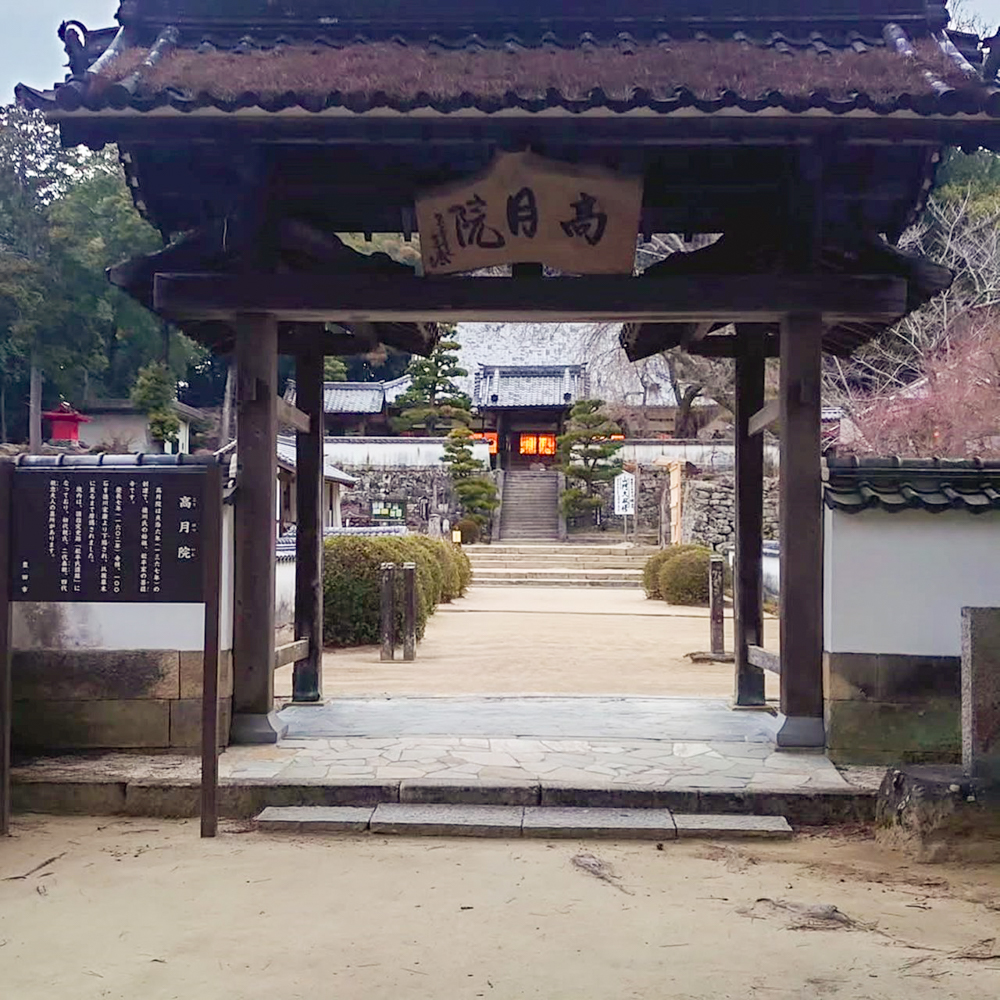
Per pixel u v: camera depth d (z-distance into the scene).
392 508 37.72
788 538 6.53
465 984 3.51
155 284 6.42
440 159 6.35
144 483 5.59
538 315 6.48
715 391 31.56
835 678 6.37
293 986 3.50
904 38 6.34
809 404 6.48
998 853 4.96
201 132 5.86
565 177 6.08
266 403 6.58
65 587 5.57
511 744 6.69
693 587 21.23
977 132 5.66
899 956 3.78
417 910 4.23
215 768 5.36
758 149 6.41
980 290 20.55
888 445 19.53
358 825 5.37
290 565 14.73
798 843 5.27
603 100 5.38
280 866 4.81
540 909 4.25
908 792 5.15
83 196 38.94
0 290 35.16
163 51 6.28
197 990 3.47
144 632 6.40
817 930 4.02
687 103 5.38
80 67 5.93
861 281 6.29
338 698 8.46
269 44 6.55
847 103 5.38
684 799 5.61
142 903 4.31
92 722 6.38
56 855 4.97
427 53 6.30
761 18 6.60
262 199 6.47
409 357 51.44
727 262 6.93
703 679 11.25
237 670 6.62
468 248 6.42
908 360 22.91
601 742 6.77
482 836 5.32
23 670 6.39
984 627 5.21
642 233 7.71
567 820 5.40
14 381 40.28
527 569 28.91
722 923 4.09
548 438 45.47
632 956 3.76
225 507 6.51
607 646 14.38
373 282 6.38
